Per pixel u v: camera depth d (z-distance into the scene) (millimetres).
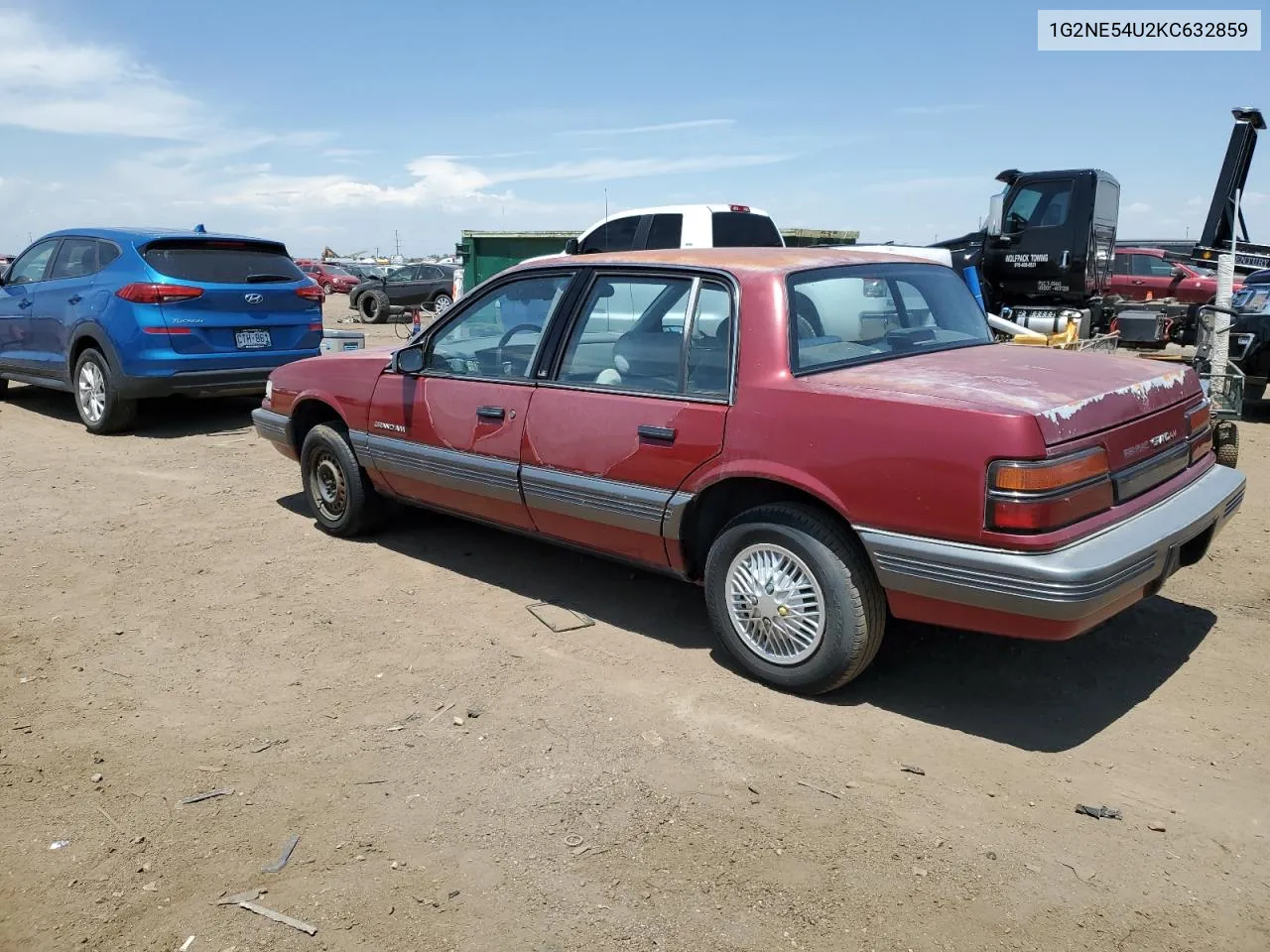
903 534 3428
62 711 3861
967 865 2857
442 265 25578
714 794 3229
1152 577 3520
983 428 3238
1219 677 4031
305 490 6215
